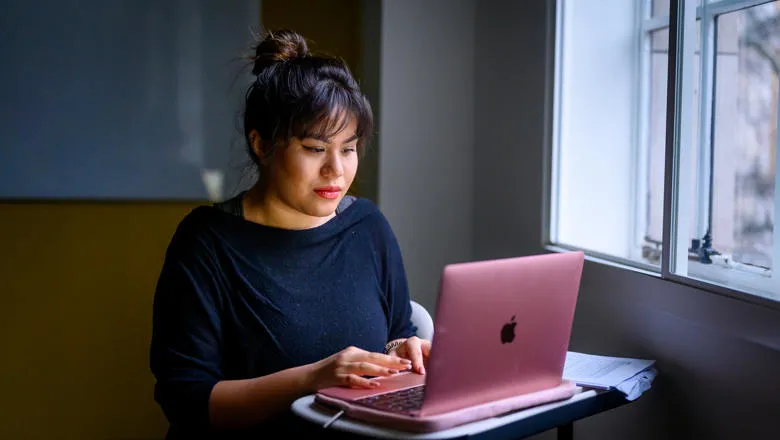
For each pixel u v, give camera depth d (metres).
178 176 3.00
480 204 2.60
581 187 2.12
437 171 2.64
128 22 2.92
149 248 3.02
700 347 1.53
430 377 1.08
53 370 2.93
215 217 1.49
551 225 2.16
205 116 3.00
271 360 1.44
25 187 2.88
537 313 1.19
